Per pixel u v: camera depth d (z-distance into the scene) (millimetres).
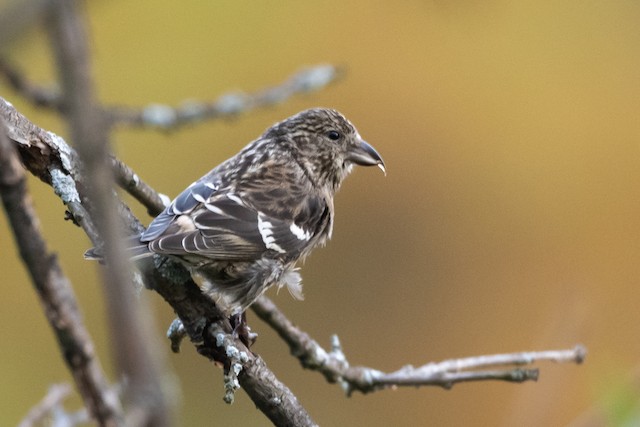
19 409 11484
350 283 13156
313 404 12297
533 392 6707
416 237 13297
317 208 8492
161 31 12695
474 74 13492
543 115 13453
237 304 7473
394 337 13047
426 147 13438
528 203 13312
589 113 13430
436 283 13172
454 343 13023
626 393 4051
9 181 2855
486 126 13414
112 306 2521
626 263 12992
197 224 7277
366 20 13328
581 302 6820
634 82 13336
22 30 2301
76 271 11883
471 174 13375
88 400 3025
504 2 13336
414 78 13430
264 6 12984
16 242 2922
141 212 11289
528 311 12992
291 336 7492
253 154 8578
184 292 6000
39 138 5590
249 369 5809
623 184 13258
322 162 8922
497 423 12000
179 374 12039
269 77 12922
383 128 13398
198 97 12641
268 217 7918
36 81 8320
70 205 5438
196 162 12461
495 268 13211
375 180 13328
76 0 2307
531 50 13414
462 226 13312
